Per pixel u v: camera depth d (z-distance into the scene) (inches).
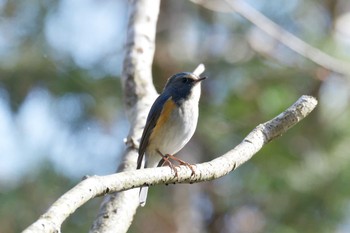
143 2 394.3
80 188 208.4
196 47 717.9
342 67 529.0
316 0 701.3
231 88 647.1
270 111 609.6
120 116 661.9
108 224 267.9
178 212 672.4
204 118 633.0
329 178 593.9
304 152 602.2
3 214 586.2
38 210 597.9
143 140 343.6
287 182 593.0
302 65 628.1
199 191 688.4
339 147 604.4
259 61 657.0
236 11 510.0
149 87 372.8
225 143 636.7
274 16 694.5
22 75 657.6
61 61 665.0
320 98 617.0
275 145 598.9
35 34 672.4
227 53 680.4
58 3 682.8
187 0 740.0
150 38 388.2
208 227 691.4
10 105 655.1
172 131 350.3
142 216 635.5
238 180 614.9
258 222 634.2
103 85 656.4
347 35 667.4
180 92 355.6
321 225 594.2
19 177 608.1
